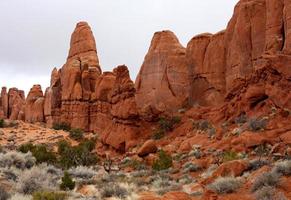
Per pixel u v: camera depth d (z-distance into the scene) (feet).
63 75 268.00
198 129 154.71
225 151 113.50
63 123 248.52
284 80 130.41
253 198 51.08
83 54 269.44
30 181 64.59
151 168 117.29
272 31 143.74
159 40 204.95
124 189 65.46
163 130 167.94
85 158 127.03
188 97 189.88
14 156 93.97
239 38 160.56
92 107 248.93
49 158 118.32
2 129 233.14
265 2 155.94
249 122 124.98
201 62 188.03
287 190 51.65
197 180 84.74
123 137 168.45
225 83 175.42
